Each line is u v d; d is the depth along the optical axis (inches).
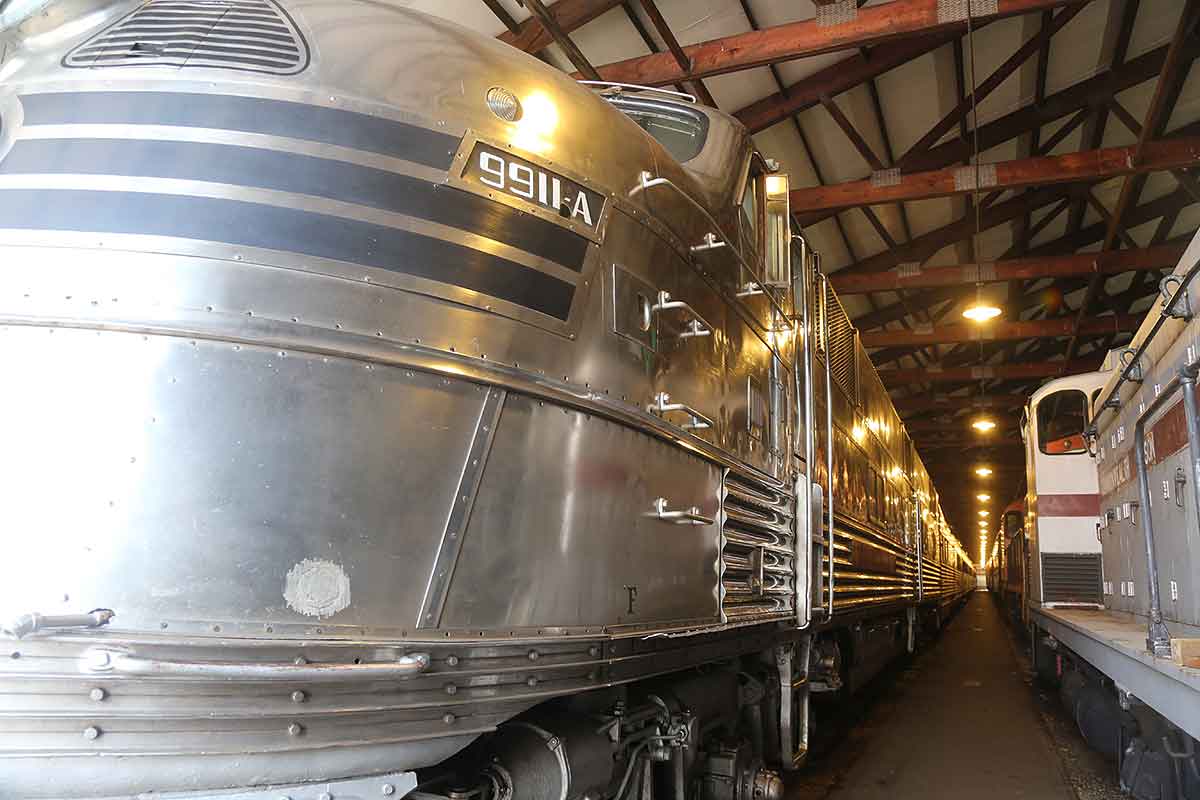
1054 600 424.8
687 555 128.3
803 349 214.1
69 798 72.7
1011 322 840.3
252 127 87.8
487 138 98.8
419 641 84.9
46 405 77.7
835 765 269.6
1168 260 667.4
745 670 203.6
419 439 88.7
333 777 81.4
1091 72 536.7
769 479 170.6
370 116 92.3
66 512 76.2
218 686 76.0
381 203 90.4
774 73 453.7
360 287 87.3
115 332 79.7
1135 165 522.6
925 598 566.9
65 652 72.7
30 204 83.1
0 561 74.7
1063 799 232.1
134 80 88.4
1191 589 195.8
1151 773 215.6
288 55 92.4
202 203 84.3
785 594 182.1
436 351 90.4
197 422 79.9
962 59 485.7
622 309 112.2
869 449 342.0
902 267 693.9
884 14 380.2
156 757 74.1
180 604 76.8
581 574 102.5
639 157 121.2
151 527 77.3
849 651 324.2
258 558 79.7
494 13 366.0
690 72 402.3
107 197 83.3
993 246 751.7
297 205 86.7
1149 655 162.7
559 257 103.2
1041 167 532.7
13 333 79.0
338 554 82.9
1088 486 428.1
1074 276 689.0
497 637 91.9
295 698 78.6
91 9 93.0
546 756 106.2
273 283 84.0
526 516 96.4
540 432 99.0
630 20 400.5
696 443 132.0
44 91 88.9
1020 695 429.1
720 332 145.8
